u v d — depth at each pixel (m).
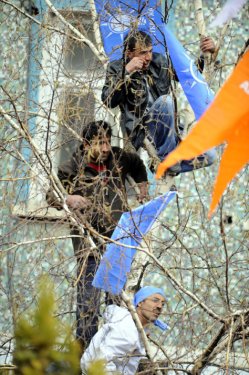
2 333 12.02
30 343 4.95
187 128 15.08
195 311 14.82
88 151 13.92
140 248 12.61
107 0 15.52
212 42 15.53
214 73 15.34
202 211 14.44
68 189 14.02
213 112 7.06
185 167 14.35
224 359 13.30
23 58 18.48
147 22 15.16
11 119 15.02
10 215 13.54
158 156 14.68
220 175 7.11
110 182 14.52
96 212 13.27
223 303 13.02
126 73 14.46
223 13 8.28
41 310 5.00
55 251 13.77
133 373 13.05
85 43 15.41
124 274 12.77
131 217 12.66
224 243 13.04
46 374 4.95
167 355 12.94
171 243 14.50
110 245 12.74
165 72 15.08
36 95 17.53
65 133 14.22
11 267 12.80
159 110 14.42
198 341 12.75
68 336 5.18
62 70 14.60
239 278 14.44
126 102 14.67
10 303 12.16
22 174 15.48
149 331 13.91
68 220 13.18
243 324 12.24
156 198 13.14
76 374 5.05
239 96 7.12
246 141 7.09
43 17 16.23
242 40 20.78
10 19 19.92
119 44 15.48
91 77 14.66
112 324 13.00
